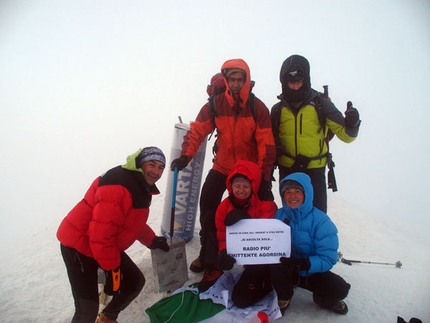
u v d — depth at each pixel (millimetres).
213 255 3516
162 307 3307
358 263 4758
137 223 2957
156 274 3449
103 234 2668
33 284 4473
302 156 3660
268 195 3492
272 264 3184
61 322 3549
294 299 3549
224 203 3490
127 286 3078
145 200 2920
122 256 3107
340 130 3502
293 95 3611
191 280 3863
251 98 3645
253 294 3244
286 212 3309
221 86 3838
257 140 3666
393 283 4102
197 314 3205
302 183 3137
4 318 3715
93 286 2887
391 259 5129
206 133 3912
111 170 2865
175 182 3631
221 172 3910
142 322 3334
